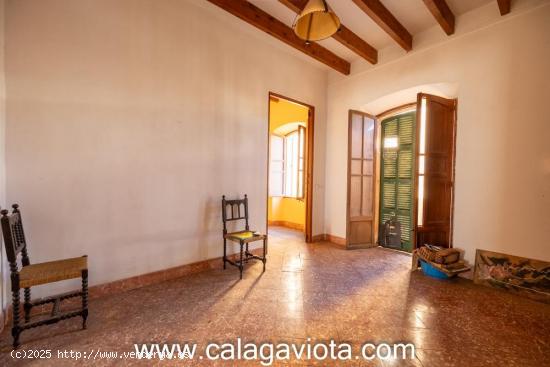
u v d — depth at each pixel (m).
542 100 2.67
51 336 1.89
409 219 4.44
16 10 2.09
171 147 3.00
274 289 2.77
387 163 4.80
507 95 2.90
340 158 4.77
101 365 1.61
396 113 4.68
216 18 3.37
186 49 3.10
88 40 2.43
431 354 1.76
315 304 2.45
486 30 3.06
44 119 2.22
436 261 3.14
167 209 2.98
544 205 2.66
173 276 3.03
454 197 3.33
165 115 2.94
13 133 2.10
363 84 4.43
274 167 6.73
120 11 2.61
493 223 3.00
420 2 3.09
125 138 2.66
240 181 3.70
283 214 6.64
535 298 2.61
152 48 2.83
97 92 2.48
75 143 2.38
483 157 3.07
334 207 4.87
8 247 1.70
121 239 2.65
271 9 3.29
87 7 2.42
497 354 1.76
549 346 1.86
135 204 2.74
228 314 2.25
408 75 3.82
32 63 2.17
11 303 2.08
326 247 4.54
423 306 2.44
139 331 1.98
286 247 4.51
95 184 2.49
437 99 3.48
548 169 2.64
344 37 3.62
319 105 4.89
